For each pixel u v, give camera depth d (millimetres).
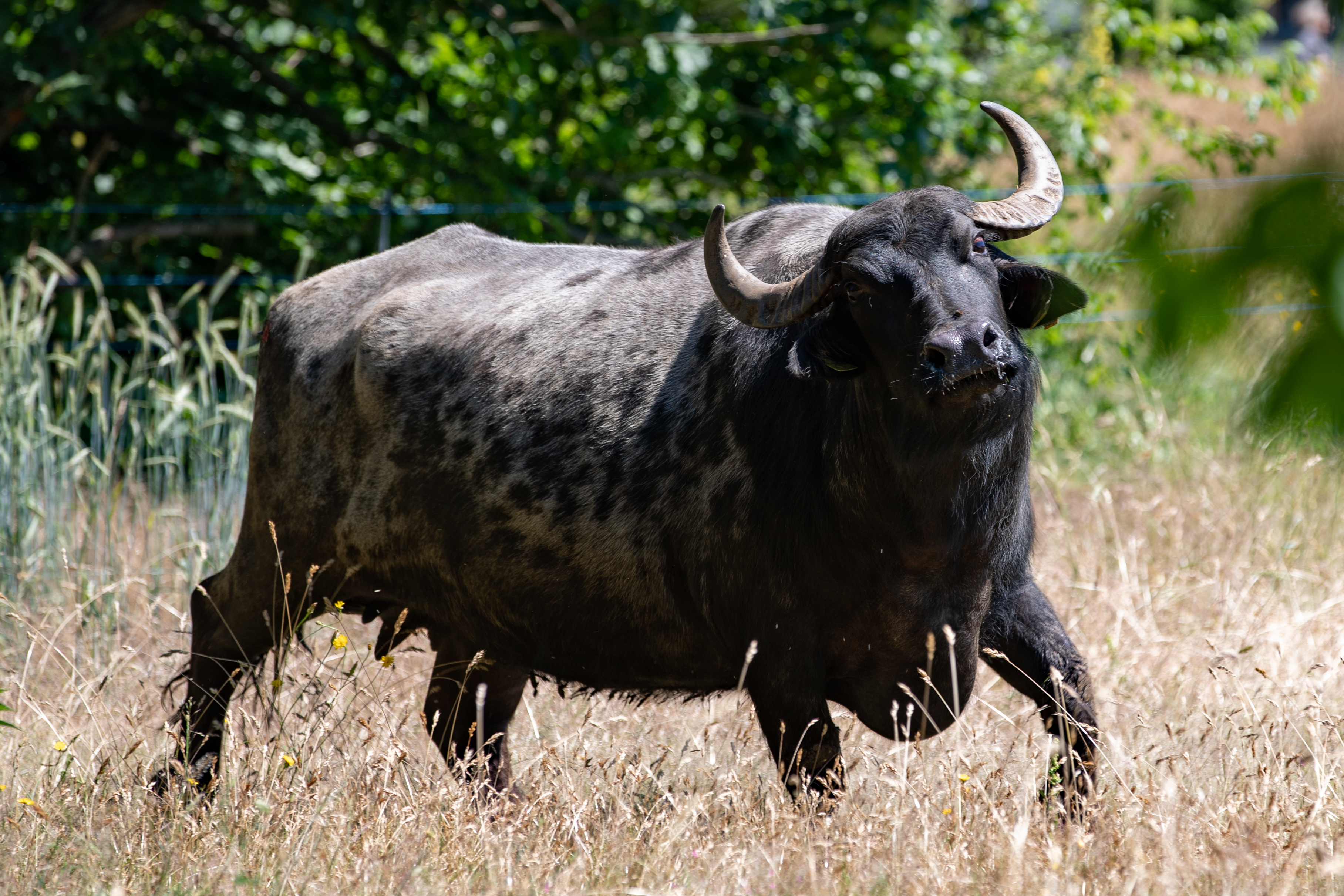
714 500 15625
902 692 15531
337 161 41875
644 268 17828
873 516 14578
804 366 13797
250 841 13945
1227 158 37000
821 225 16438
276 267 40688
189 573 24719
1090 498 27297
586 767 16031
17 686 18891
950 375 12688
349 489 18656
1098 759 14781
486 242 20125
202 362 29094
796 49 40562
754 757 16453
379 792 14891
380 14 39062
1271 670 18438
